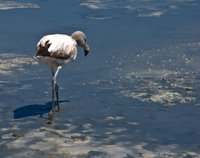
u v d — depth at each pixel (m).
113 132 8.29
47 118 9.05
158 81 11.86
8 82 11.57
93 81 11.83
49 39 9.22
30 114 9.27
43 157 7.12
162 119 8.98
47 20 20.88
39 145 7.62
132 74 12.57
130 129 8.45
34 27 19.28
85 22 20.61
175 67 13.33
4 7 23.84
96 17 21.89
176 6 25.36
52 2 25.86
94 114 9.29
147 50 15.48
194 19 21.73
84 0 26.69
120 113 9.34
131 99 10.28
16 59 14.05
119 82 11.74
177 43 16.58
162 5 25.59
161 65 13.54
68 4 25.31
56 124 8.70
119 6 25.00
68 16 21.95
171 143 7.77
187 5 25.75
